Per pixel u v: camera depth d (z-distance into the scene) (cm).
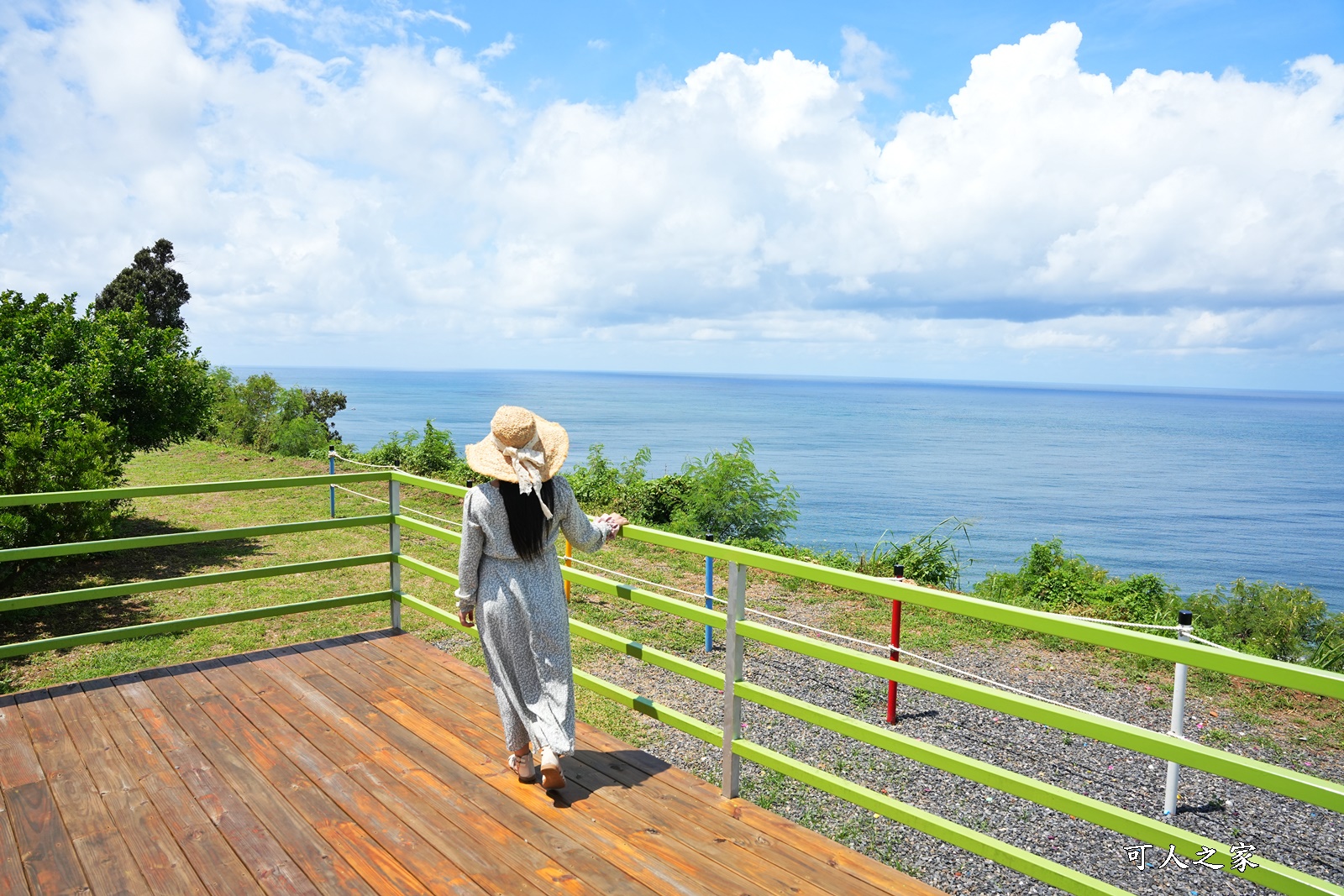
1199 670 771
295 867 280
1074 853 441
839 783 297
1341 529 9162
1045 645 836
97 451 943
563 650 324
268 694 429
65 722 393
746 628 320
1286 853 449
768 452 16588
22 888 266
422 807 319
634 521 1491
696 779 350
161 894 264
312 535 1251
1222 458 19025
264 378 2508
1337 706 694
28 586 887
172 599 887
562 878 275
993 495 10869
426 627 806
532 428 314
